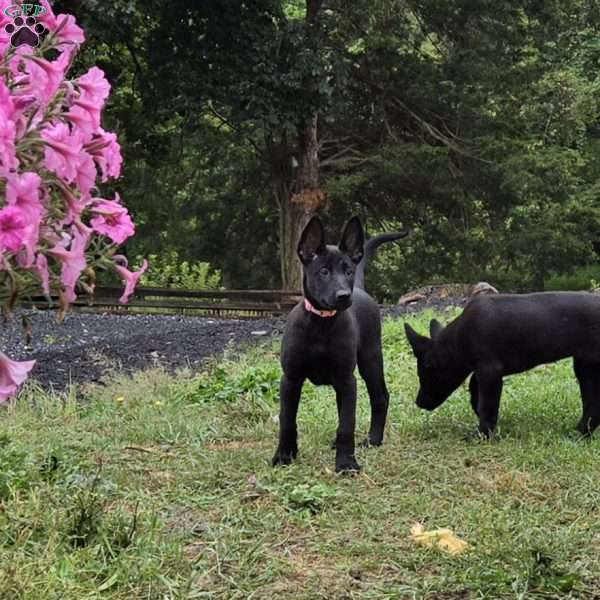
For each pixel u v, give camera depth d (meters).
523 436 3.59
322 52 10.05
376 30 11.03
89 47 10.02
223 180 13.52
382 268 13.16
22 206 1.74
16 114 1.86
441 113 11.81
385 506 2.87
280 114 10.18
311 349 3.19
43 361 5.85
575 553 2.55
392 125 11.99
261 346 6.12
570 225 11.83
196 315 9.41
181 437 3.69
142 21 10.31
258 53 9.97
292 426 3.29
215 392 4.53
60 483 3.00
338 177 11.52
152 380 4.86
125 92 11.95
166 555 2.51
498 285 12.50
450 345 3.72
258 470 3.21
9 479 2.95
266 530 2.72
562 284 14.59
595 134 14.59
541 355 3.59
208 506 2.89
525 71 11.73
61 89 1.95
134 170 12.88
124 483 3.05
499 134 11.70
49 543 2.47
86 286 2.00
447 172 11.49
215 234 13.74
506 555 2.52
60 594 2.29
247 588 2.41
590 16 12.51
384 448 3.48
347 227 3.15
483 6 11.23
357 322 3.52
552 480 3.05
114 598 2.32
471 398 3.83
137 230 13.42
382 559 2.55
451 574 2.46
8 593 2.25
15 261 1.89
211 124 12.78
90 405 4.40
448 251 12.57
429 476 3.12
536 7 11.51
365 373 3.57
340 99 10.91
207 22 10.16
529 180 11.28
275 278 13.84
